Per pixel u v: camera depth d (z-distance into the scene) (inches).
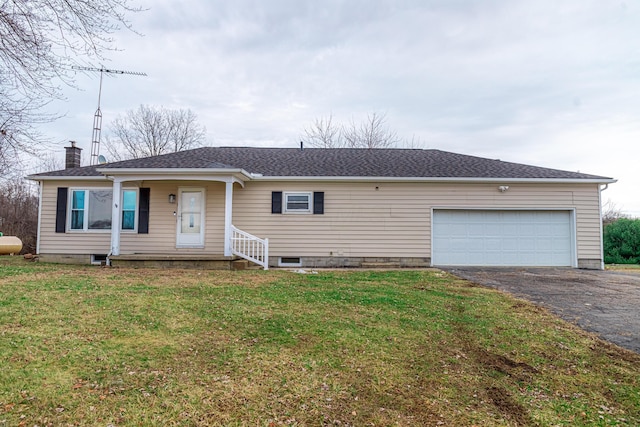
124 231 522.9
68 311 225.6
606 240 801.6
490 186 521.0
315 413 129.3
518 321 240.4
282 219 521.7
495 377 163.2
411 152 658.8
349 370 163.0
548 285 364.8
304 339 195.9
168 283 329.7
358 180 517.7
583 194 518.3
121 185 513.7
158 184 524.7
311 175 517.0
